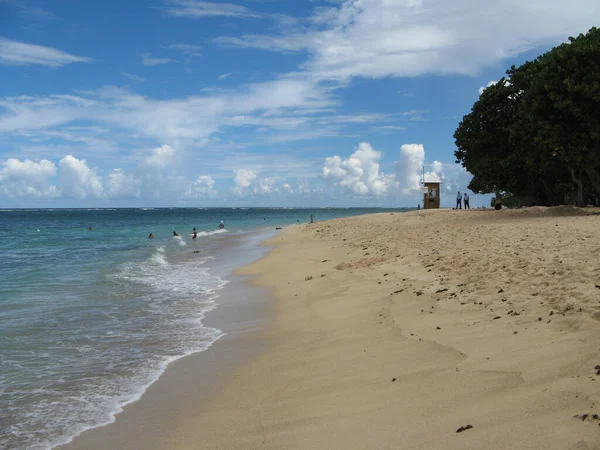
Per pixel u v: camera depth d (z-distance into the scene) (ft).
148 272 59.47
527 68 109.60
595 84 82.48
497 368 16.39
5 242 119.34
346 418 14.80
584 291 24.04
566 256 33.96
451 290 30.42
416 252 49.70
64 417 17.63
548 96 88.48
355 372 19.20
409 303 29.19
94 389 20.36
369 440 12.95
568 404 12.47
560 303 22.94
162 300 40.75
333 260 56.54
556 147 88.79
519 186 128.06
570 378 14.10
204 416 17.13
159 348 26.45
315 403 16.67
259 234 133.18
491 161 115.44
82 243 114.52
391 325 25.35
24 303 39.37
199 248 95.50
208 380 21.02
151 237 129.59
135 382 21.16
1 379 21.65
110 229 189.78
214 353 25.22
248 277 53.31
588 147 89.25
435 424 13.12
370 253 56.03
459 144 122.01
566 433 11.01
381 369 18.93
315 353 23.13
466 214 108.17
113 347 26.66
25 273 58.85
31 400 19.22
